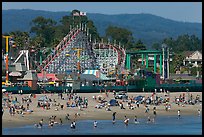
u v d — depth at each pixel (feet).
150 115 631.56
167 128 517.96
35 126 494.59
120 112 633.20
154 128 515.50
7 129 474.90
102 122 549.54
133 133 474.08
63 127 500.74
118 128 507.30
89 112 612.29
